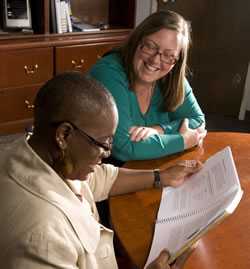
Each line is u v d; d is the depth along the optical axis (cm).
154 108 167
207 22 379
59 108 76
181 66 160
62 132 77
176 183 123
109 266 99
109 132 81
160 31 146
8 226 72
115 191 121
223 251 98
